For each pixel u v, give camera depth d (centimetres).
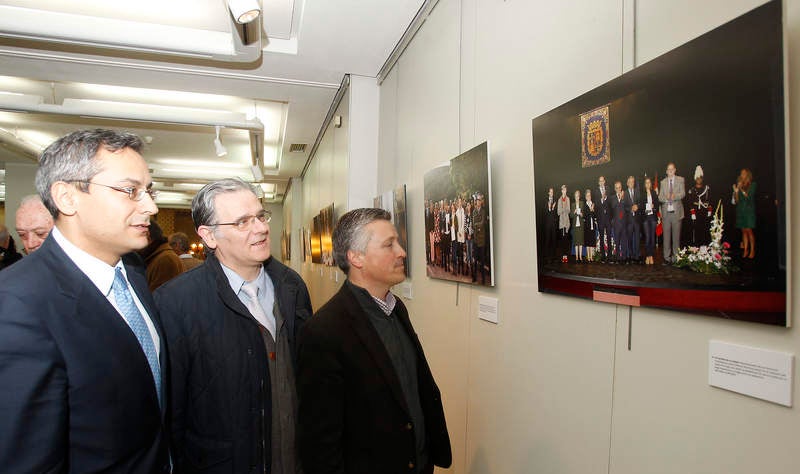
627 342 134
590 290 145
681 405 115
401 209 358
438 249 278
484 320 227
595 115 141
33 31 337
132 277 138
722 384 104
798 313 89
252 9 262
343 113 521
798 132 91
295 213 1270
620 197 131
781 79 88
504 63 210
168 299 157
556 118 161
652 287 120
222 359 156
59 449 96
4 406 88
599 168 139
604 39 144
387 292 168
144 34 360
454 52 273
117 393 108
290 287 188
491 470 217
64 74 461
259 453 157
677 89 111
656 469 122
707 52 103
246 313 160
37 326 94
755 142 92
